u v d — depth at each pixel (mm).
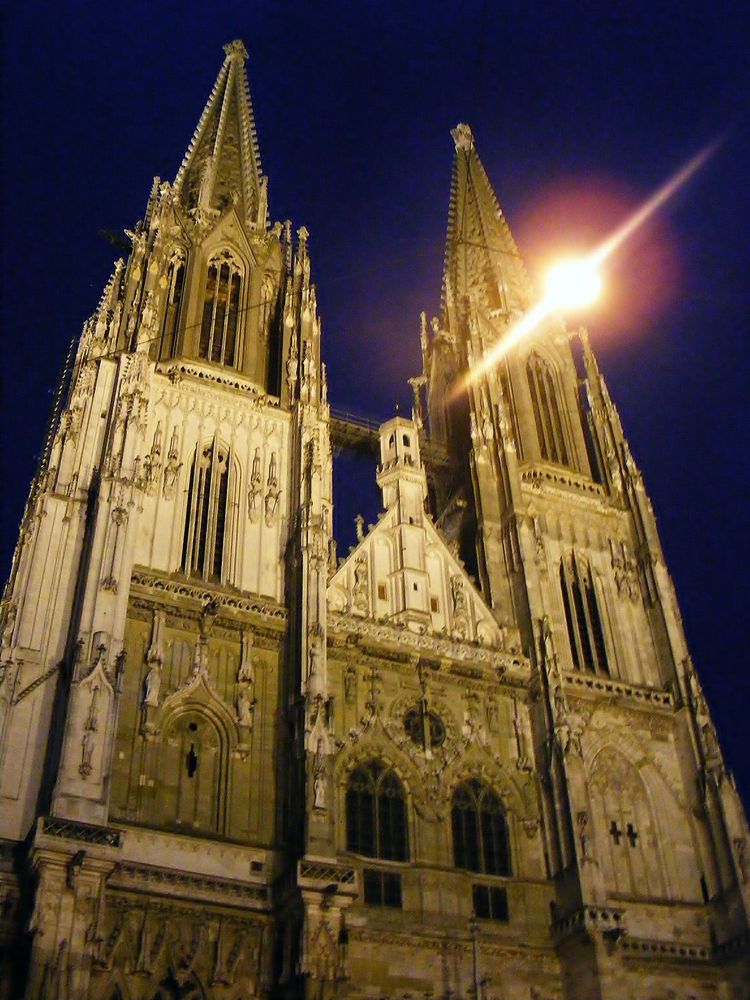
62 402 65562
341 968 43469
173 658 52625
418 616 61062
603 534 72938
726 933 54812
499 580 67125
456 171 106375
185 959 43469
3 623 54375
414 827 52938
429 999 47188
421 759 55375
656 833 59125
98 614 49156
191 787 49281
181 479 61281
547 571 67750
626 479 76125
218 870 46469
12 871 42219
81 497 55844
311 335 71875
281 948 44750
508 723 59312
